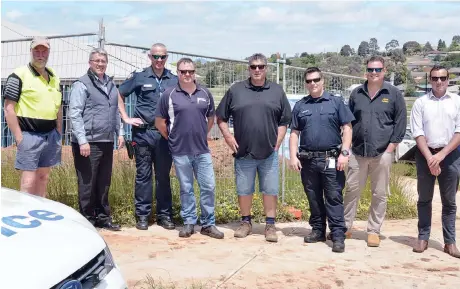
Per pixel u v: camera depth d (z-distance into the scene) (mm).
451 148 5707
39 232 3043
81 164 6395
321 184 6332
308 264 5621
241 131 6316
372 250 6211
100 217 6730
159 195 6926
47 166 5918
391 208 8352
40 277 2633
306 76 6129
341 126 6184
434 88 5805
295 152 6320
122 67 8172
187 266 5422
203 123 6426
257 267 5469
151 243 6242
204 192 6574
